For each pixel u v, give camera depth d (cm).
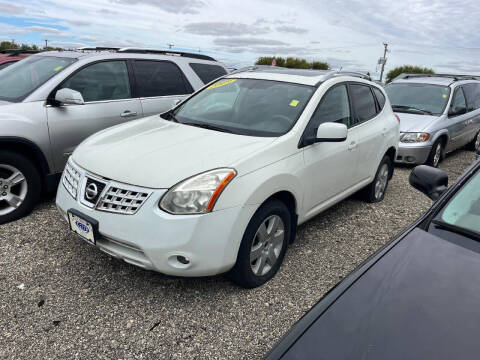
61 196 298
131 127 360
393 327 138
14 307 263
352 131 399
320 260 349
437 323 139
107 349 232
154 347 236
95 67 459
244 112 353
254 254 286
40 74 439
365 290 158
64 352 229
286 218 308
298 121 328
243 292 293
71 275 303
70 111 421
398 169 696
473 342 130
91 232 263
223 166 263
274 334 253
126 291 287
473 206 203
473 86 870
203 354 233
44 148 399
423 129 679
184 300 280
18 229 370
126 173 264
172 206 246
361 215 459
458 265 169
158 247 242
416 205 509
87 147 318
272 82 383
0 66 710
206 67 595
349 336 136
